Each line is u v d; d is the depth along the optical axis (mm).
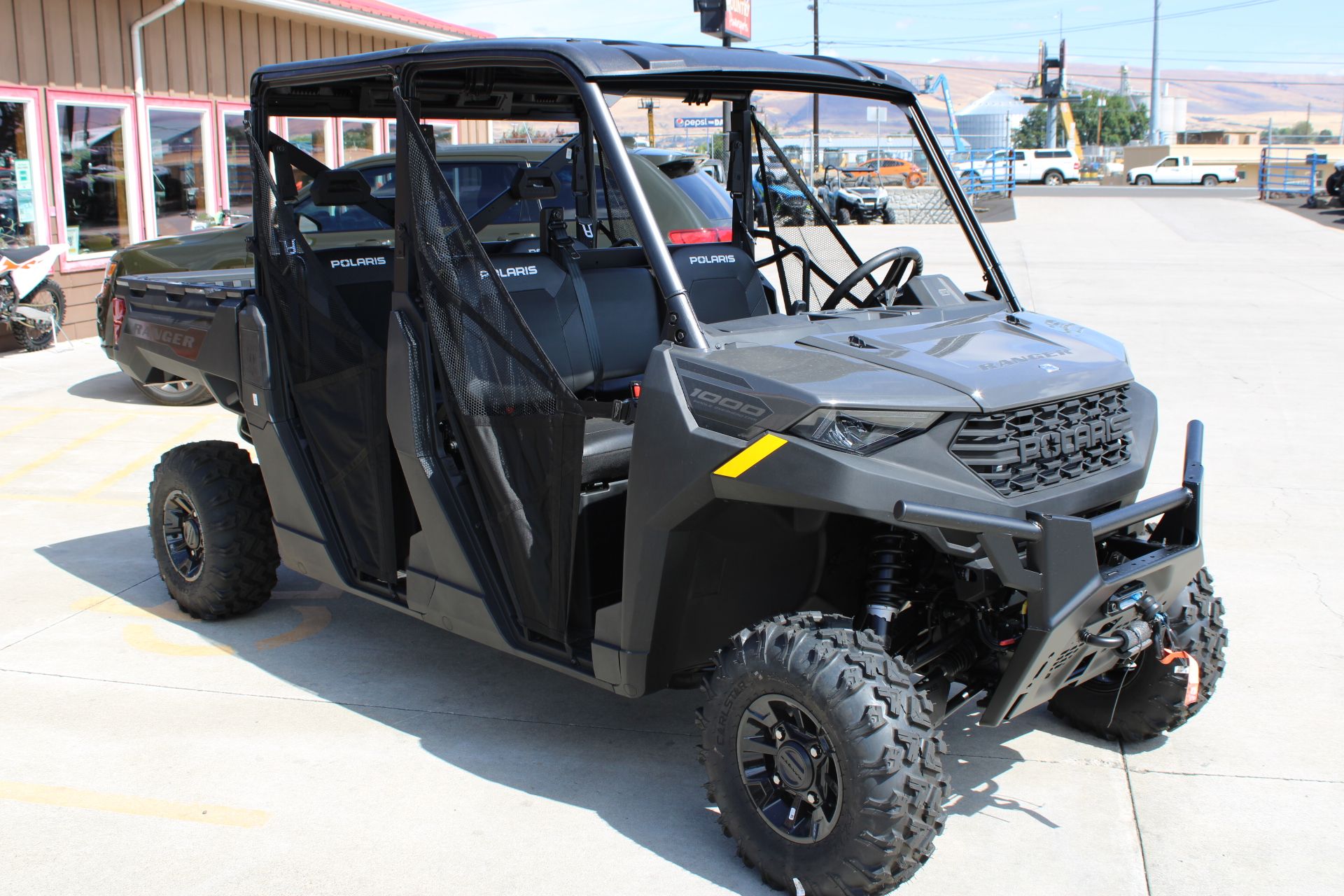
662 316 4156
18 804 3352
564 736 3785
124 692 4090
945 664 3145
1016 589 2785
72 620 4754
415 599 3828
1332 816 3252
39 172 10484
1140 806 3316
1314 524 5691
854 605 3475
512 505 3430
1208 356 9930
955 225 3914
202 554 4668
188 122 12172
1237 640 4410
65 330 10898
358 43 14609
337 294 3900
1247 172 52531
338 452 4035
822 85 3600
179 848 3127
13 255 10031
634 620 3107
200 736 3764
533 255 3951
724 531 3047
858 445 2697
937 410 2764
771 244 4398
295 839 3166
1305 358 9789
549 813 3301
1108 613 2900
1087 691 3709
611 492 3430
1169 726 3576
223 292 4434
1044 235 21922
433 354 3564
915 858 2709
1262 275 15602
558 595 3363
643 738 3773
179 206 12195
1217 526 5688
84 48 10812
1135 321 11797
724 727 2953
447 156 6988
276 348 4180
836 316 3412
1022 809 3307
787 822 2877
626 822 3252
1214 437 7309
